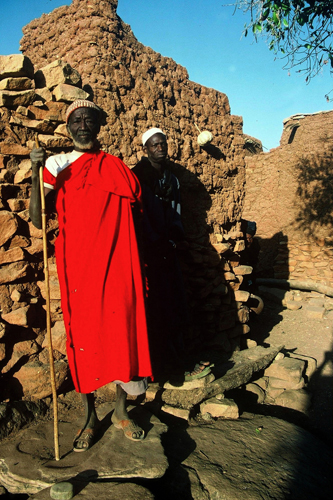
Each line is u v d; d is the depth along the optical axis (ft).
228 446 9.39
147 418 9.09
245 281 20.61
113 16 12.13
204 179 15.29
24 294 9.55
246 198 37.35
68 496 6.47
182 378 11.18
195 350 13.89
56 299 10.06
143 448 7.89
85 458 7.58
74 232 7.55
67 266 7.59
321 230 31.94
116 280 7.63
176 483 8.02
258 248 23.82
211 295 14.43
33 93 9.75
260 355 14.14
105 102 11.36
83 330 7.48
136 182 8.45
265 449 9.48
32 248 9.69
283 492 8.07
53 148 10.34
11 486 7.09
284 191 34.53
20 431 8.64
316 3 13.85
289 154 34.40
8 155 9.61
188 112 14.97
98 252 7.52
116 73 11.84
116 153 11.49
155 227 10.72
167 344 11.48
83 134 7.97
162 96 13.84
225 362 13.41
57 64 10.08
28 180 9.73
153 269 10.59
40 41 13.51
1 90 9.62
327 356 17.56
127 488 6.89
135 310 7.95
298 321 23.17
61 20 12.69
